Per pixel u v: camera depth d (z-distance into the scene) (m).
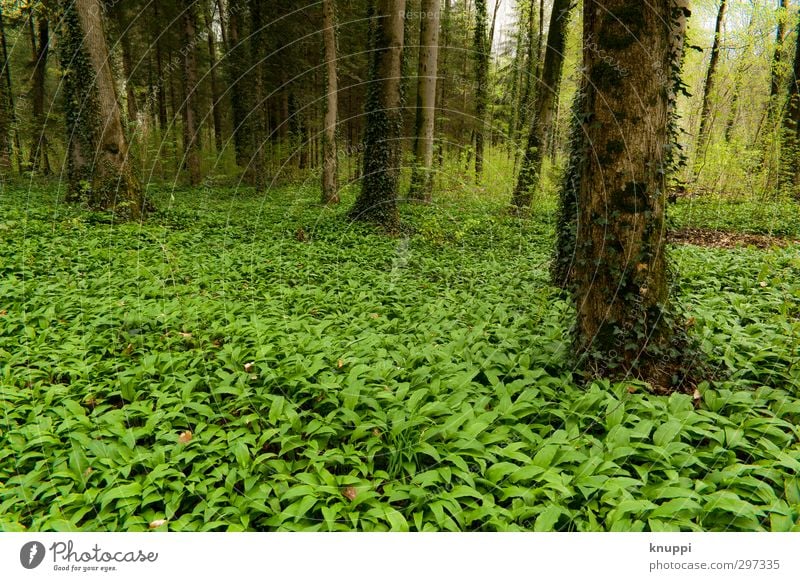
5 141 20.89
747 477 3.35
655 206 4.59
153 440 4.12
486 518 3.26
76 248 9.38
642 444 3.60
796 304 7.05
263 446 4.01
